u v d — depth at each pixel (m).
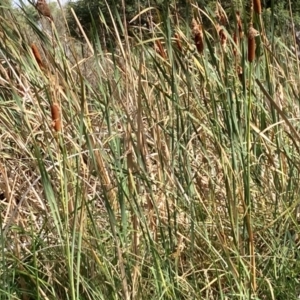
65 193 2.05
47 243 2.28
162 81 2.61
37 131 2.45
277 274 2.41
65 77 2.39
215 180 2.56
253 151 2.61
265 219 2.56
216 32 2.65
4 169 2.36
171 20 2.83
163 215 2.45
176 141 2.41
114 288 2.09
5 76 2.46
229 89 2.32
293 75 2.98
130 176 2.14
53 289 2.12
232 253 2.39
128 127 2.22
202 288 2.38
